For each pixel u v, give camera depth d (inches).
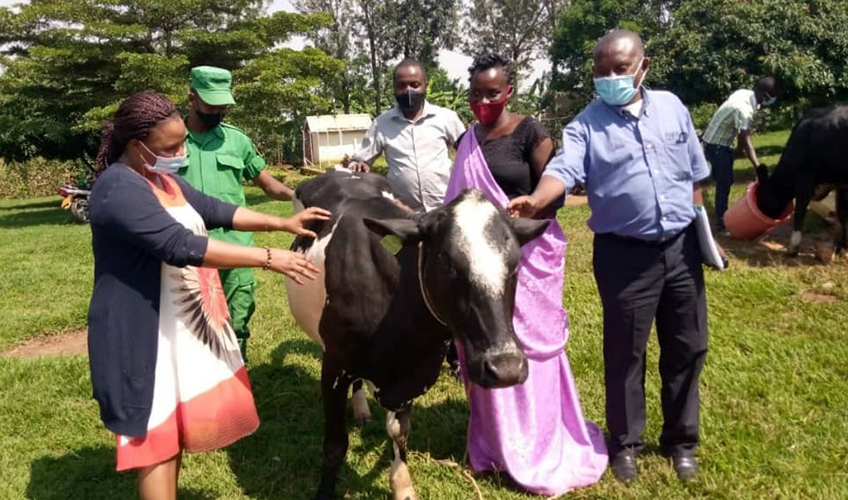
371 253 133.9
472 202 114.7
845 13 470.0
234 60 758.5
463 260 108.6
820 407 171.8
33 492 153.9
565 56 1093.8
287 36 781.9
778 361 197.2
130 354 110.9
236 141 188.4
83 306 298.5
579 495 145.0
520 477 147.2
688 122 144.5
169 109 109.7
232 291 188.7
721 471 148.8
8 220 724.0
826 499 135.1
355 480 154.6
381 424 179.2
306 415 188.2
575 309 252.4
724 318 237.3
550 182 137.6
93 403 197.0
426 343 131.0
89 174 834.2
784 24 479.5
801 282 273.6
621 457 151.5
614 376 150.3
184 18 721.0
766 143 812.0
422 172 205.2
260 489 153.7
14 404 193.8
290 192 195.9
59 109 724.7
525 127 153.2
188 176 180.1
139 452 112.7
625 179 139.8
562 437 156.0
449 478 154.0
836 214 319.3
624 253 144.3
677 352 148.3
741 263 305.1
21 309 296.5
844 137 292.4
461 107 1333.7
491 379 105.1
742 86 502.0
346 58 1801.2
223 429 122.0
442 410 185.9
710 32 513.3
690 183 144.2
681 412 149.3
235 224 132.9
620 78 134.9
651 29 913.5
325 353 143.3
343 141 1471.5
